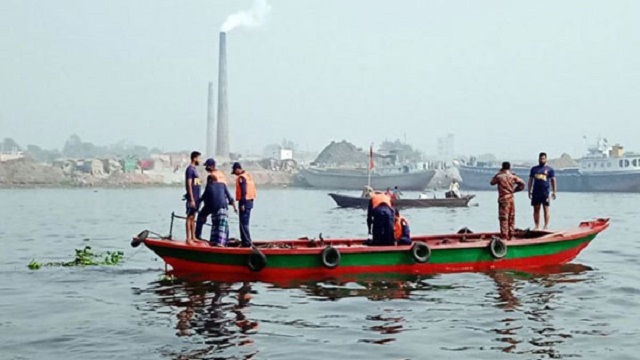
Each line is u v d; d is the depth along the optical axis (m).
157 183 164.50
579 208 60.31
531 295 13.08
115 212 54.28
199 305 12.27
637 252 21.16
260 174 171.25
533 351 9.09
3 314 11.63
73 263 18.19
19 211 55.09
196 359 8.77
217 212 15.89
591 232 17.39
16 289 14.12
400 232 16.14
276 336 9.98
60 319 11.21
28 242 25.83
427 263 15.58
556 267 16.84
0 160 157.25
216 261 15.34
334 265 15.09
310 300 12.67
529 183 18.48
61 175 158.62
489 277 15.18
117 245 24.44
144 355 8.97
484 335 9.97
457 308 11.89
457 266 15.81
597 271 16.34
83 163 171.88
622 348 9.23
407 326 10.58
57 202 77.31
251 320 11.05
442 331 10.23
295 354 8.99
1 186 146.00
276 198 97.19
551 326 10.52
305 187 161.75
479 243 15.91
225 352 9.09
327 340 9.74
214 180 15.92
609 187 112.50
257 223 38.88
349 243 17.22
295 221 40.97
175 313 11.60
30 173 154.00
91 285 14.57
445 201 54.66
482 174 130.50
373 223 15.93
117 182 160.00
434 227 34.19
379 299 12.73
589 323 10.71
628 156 113.31
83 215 49.12
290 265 15.08
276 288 13.91
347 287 13.98
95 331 10.34
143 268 17.23
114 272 16.50
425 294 13.20
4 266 17.91
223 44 199.25
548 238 16.48
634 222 38.56
